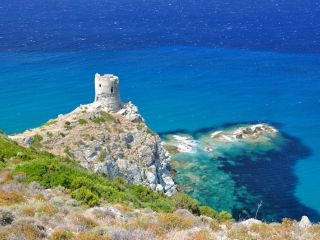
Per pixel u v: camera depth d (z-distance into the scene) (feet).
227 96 511.40
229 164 362.53
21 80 551.18
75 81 552.41
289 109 474.90
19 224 85.97
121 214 112.27
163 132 423.64
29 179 141.28
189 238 86.69
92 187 146.92
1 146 199.41
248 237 91.71
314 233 98.27
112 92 326.03
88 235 82.28
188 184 331.98
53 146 278.87
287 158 372.38
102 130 303.27
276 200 312.09
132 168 298.35
